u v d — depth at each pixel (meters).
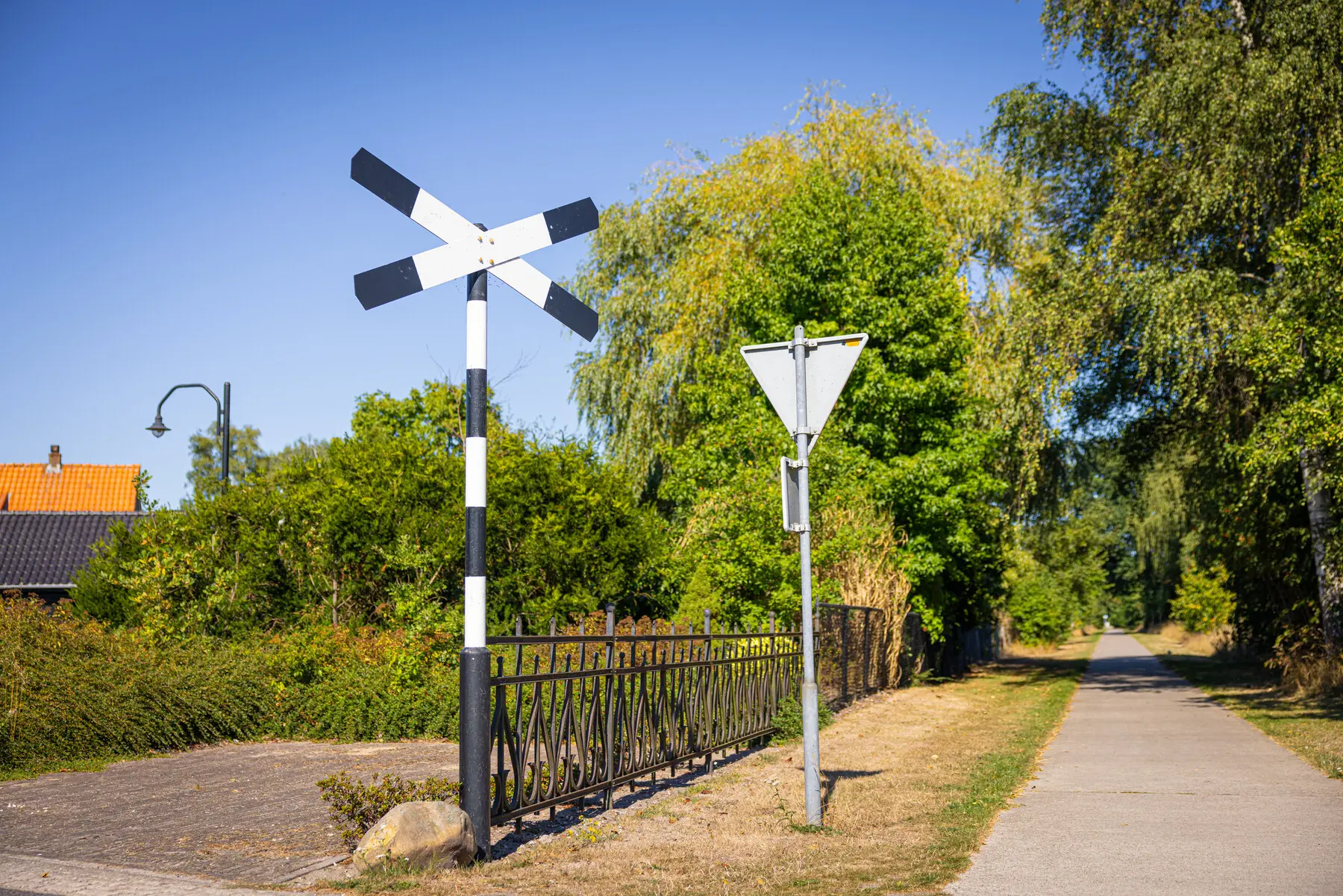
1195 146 18.28
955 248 24.38
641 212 26.23
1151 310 18.23
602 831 6.97
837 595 16.97
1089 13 20.36
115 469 45.84
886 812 7.54
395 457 15.73
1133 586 75.88
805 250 21.66
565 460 16.33
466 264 6.66
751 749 11.43
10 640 10.72
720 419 20.88
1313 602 20.48
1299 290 15.05
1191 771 9.72
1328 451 15.28
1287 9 17.56
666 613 16.81
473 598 6.33
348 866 5.93
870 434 21.19
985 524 24.44
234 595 14.66
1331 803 7.88
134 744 10.81
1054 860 6.03
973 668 33.34
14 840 6.73
